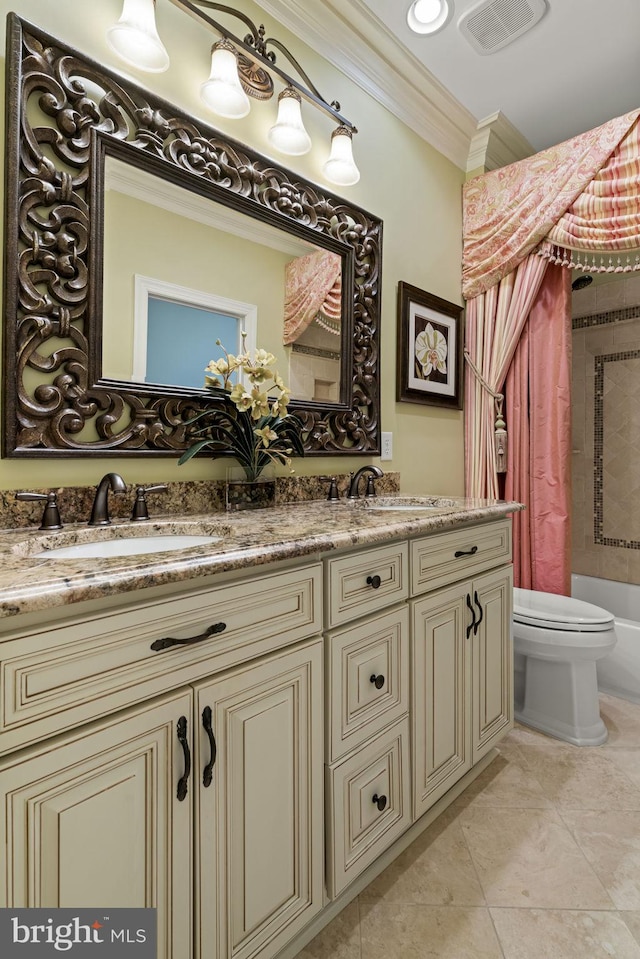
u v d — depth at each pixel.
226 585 0.80
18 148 1.00
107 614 0.66
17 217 1.00
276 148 1.51
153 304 1.24
